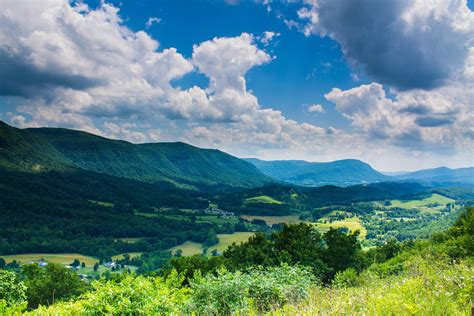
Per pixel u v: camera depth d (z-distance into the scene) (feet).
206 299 32.27
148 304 27.25
